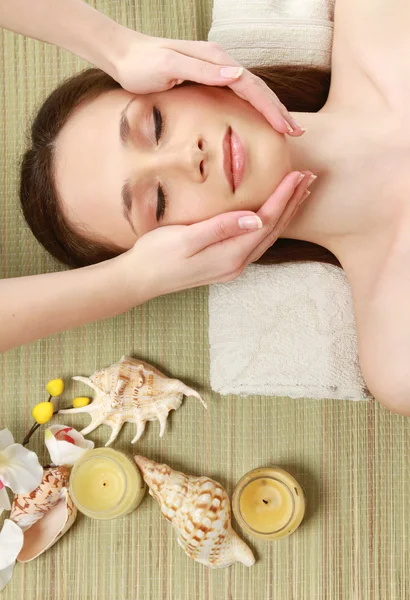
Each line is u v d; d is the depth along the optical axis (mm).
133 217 984
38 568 1309
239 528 1282
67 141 995
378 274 1082
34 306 991
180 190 938
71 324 1019
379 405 1265
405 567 1244
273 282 1227
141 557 1291
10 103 1350
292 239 1211
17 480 1185
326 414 1274
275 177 945
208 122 923
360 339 1117
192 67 893
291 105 1173
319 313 1213
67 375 1324
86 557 1303
